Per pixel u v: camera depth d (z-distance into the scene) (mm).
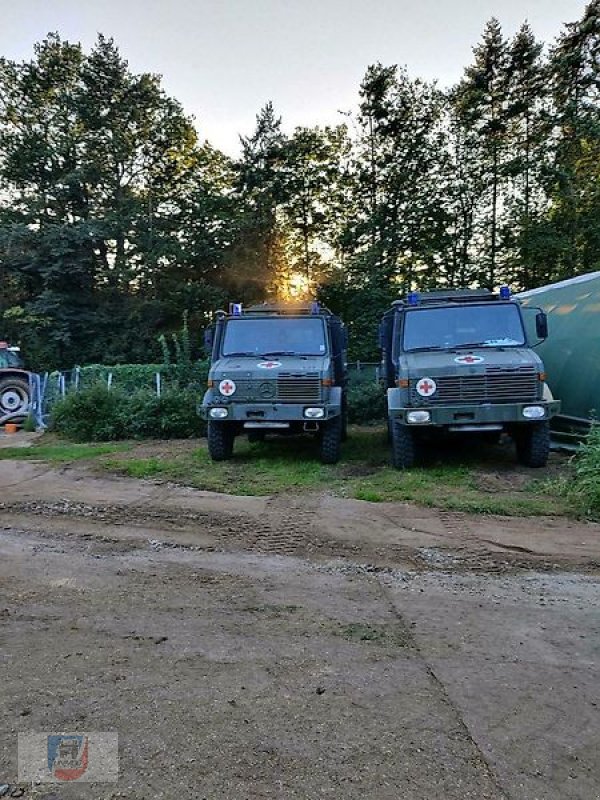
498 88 24781
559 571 4398
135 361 27500
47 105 30438
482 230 24375
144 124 29922
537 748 2293
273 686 2775
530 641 3258
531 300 12180
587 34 22891
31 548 5152
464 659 3049
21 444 11938
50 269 26281
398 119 24375
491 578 4281
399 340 8570
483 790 2053
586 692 2717
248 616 3641
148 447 10898
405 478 7449
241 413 8414
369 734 2385
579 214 22312
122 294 28828
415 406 7594
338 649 3170
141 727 2443
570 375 9383
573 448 8859
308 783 2096
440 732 2396
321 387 8367
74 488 7465
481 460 8602
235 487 7305
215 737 2369
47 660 3057
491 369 7461
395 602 3850
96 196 28922
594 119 21906
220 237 27766
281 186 27484
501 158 24188
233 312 9656
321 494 6855
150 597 3977
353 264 22484
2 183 29438
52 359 26688
